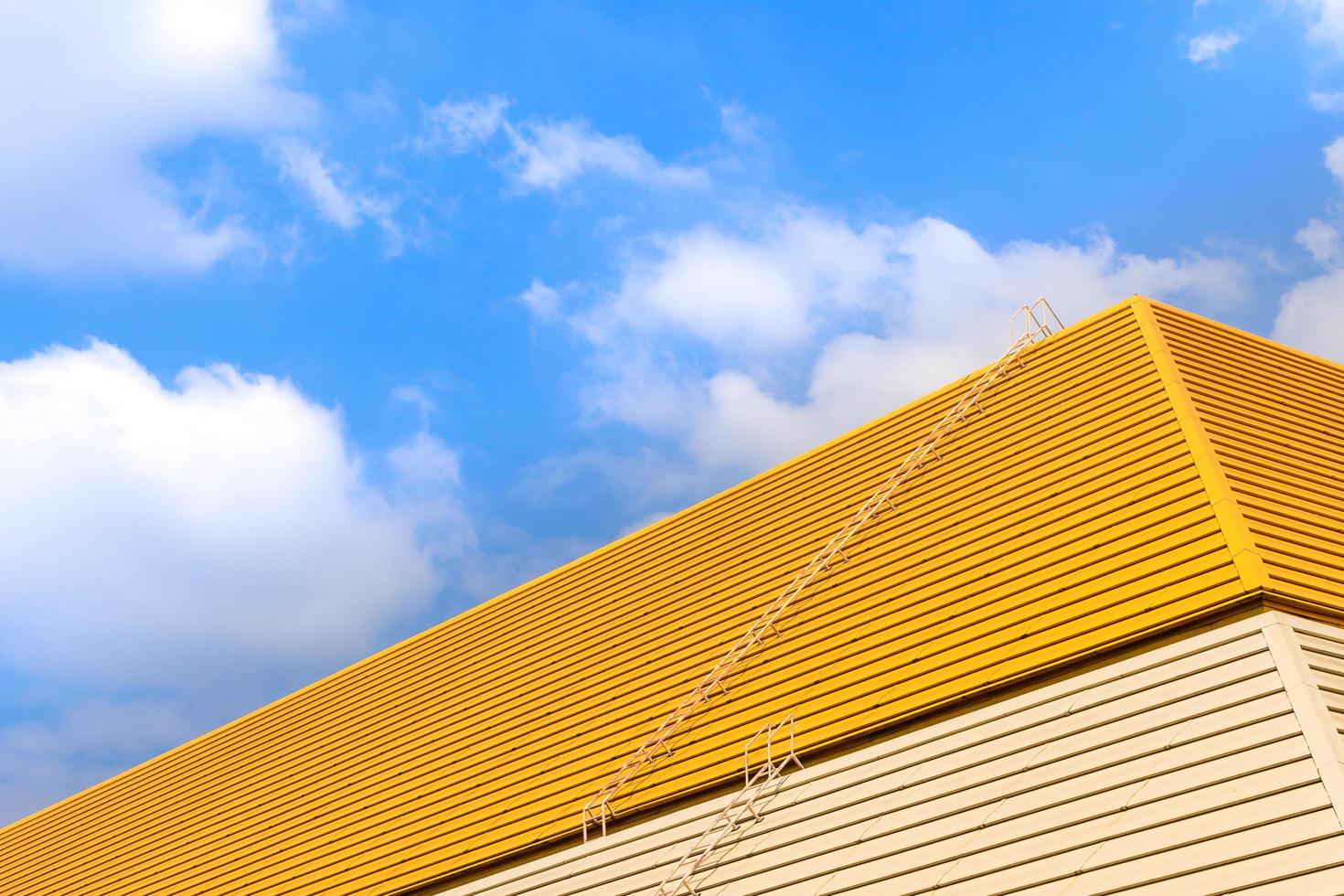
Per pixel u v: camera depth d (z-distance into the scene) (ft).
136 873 67.46
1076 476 49.03
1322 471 48.57
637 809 47.55
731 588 57.93
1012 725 40.09
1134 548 43.09
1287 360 59.31
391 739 64.54
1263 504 43.42
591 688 57.36
